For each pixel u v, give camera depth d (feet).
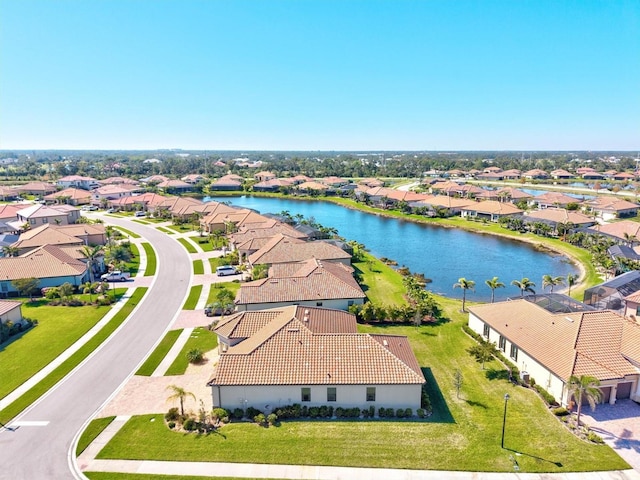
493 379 140.15
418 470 98.53
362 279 256.52
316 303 193.88
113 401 129.49
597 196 604.08
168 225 439.22
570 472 97.35
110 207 547.90
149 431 113.80
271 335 134.10
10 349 164.35
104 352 161.89
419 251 343.05
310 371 122.83
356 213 542.57
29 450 107.45
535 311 156.04
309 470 98.73
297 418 119.75
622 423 115.65
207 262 294.05
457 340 170.30
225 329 152.87
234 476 96.99
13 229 376.89
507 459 101.65
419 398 120.57
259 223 359.87
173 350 162.71
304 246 273.54
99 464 101.65
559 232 371.76
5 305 182.29
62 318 195.62
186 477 96.78
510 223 414.41
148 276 262.88
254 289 197.47
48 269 238.89
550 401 124.88
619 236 330.13
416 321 181.78
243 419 119.75
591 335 135.64
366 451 104.78
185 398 130.11
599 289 193.36
